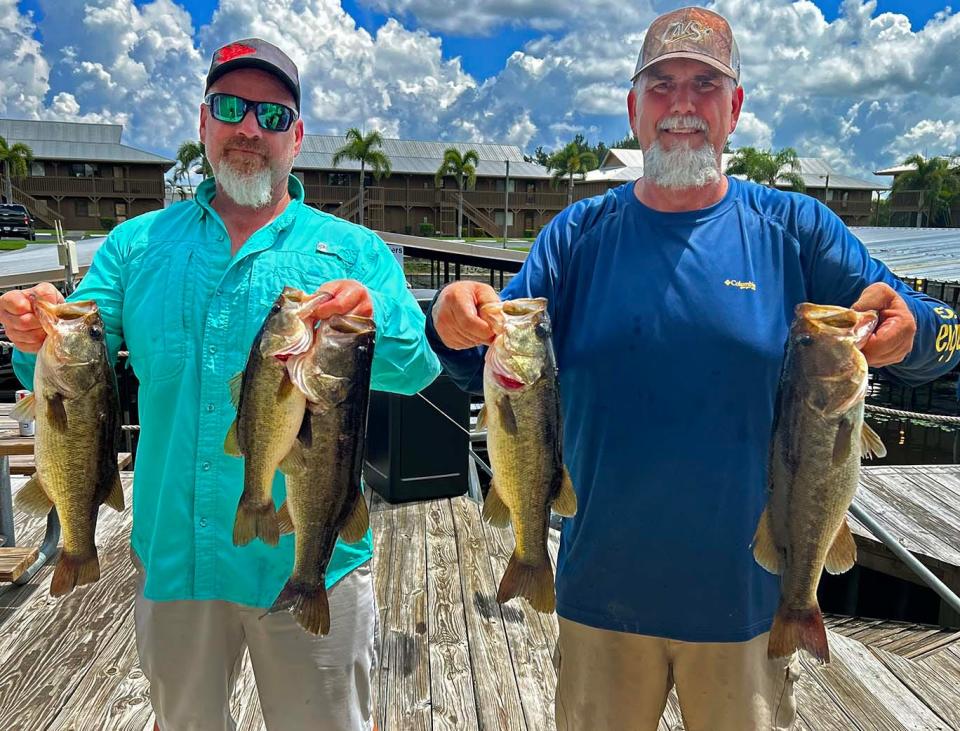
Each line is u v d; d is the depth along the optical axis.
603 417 2.35
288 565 2.37
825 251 2.39
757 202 2.45
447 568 4.91
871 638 4.45
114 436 2.39
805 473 2.06
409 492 6.05
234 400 2.18
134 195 51.41
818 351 2.04
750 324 2.27
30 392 2.57
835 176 61.38
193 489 2.35
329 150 54.38
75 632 4.03
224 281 2.40
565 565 2.48
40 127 53.22
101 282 2.54
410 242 23.83
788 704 2.48
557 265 2.52
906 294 2.32
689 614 2.30
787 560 2.11
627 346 2.31
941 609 5.43
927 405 16.67
